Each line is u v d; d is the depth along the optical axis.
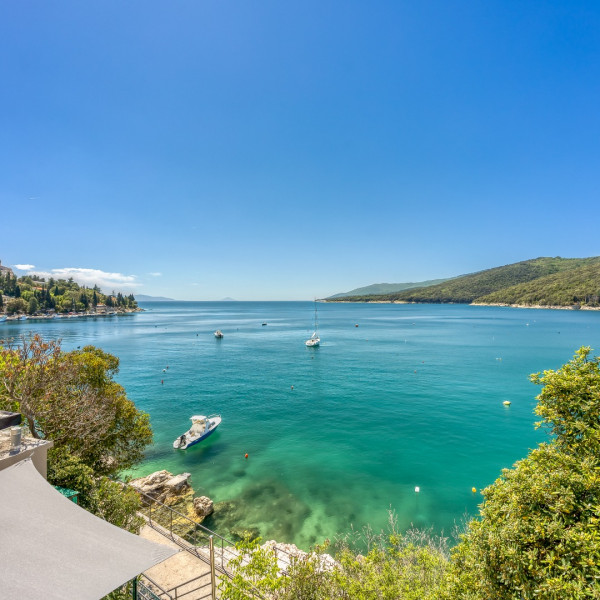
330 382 59.75
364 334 131.50
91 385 22.80
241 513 23.78
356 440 36.00
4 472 9.81
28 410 16.50
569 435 8.40
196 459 32.12
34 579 6.32
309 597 9.60
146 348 100.94
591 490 7.04
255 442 35.81
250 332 146.50
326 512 24.00
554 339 108.25
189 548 15.80
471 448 33.94
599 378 8.17
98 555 7.18
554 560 6.62
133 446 24.62
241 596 9.59
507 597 7.05
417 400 49.03
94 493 14.28
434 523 22.86
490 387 55.19
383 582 10.40
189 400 50.25
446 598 8.55
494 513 8.12
